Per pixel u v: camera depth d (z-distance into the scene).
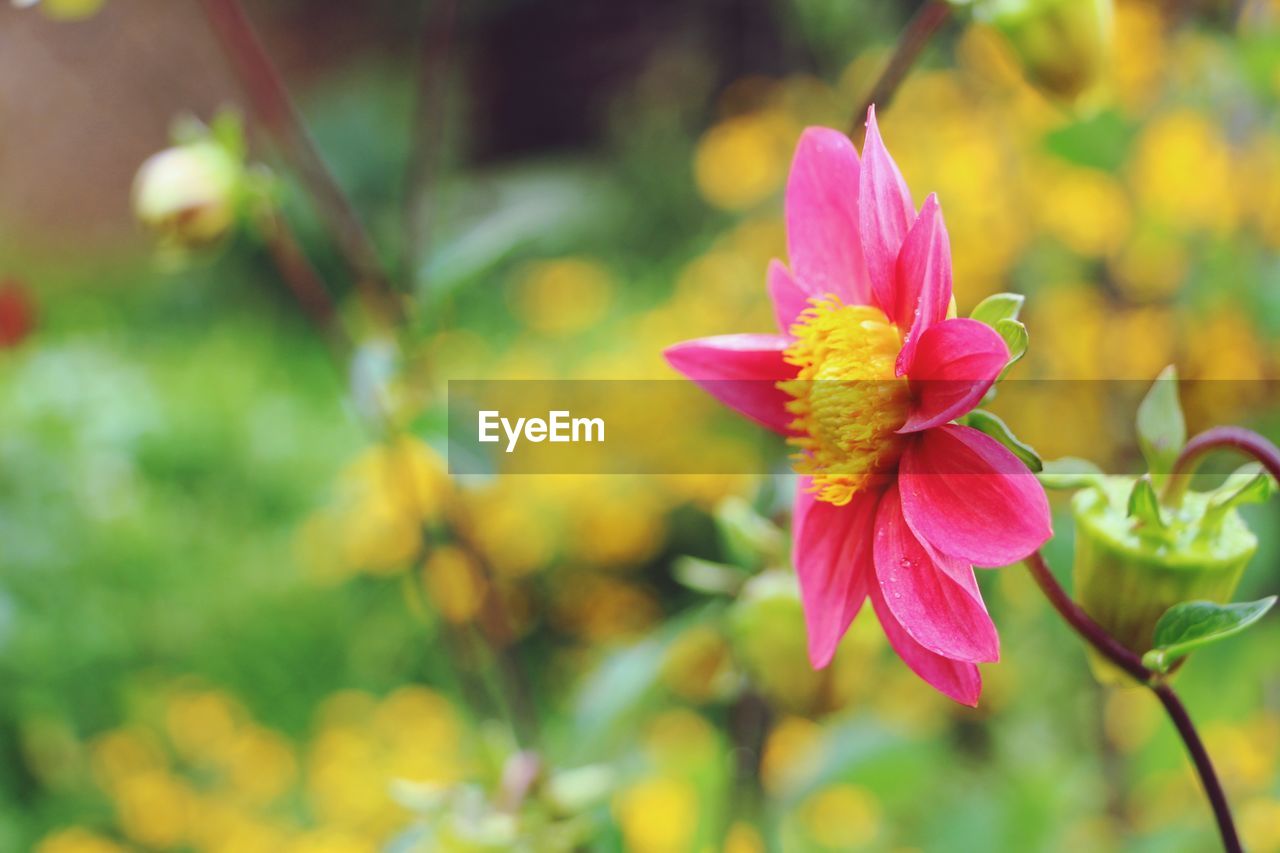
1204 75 0.90
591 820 0.60
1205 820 0.84
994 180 1.16
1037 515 0.46
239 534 1.73
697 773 0.83
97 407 1.51
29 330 1.41
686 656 0.65
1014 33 0.59
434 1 0.69
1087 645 0.49
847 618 0.49
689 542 1.55
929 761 0.81
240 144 0.69
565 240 2.52
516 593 1.51
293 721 1.47
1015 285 1.13
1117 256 1.06
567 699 1.33
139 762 1.30
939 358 0.47
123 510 1.54
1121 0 0.96
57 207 3.11
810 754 0.80
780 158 1.76
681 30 2.96
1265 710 0.96
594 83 3.25
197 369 2.20
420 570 0.74
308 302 0.71
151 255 2.98
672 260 2.30
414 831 0.60
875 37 1.38
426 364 0.68
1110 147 0.91
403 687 1.49
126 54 3.02
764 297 1.69
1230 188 0.92
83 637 1.38
